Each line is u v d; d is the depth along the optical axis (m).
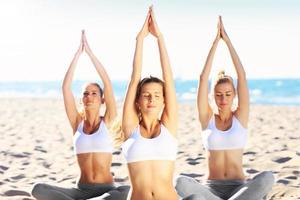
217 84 6.22
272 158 9.92
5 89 58.38
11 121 18.77
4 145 12.74
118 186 6.32
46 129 16.22
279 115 19.33
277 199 7.27
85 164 6.40
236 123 6.24
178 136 13.98
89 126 6.48
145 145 5.26
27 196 7.43
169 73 5.35
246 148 11.18
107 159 6.41
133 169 5.27
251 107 23.28
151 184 5.24
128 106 5.37
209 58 6.30
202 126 6.34
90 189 6.34
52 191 6.20
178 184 5.97
